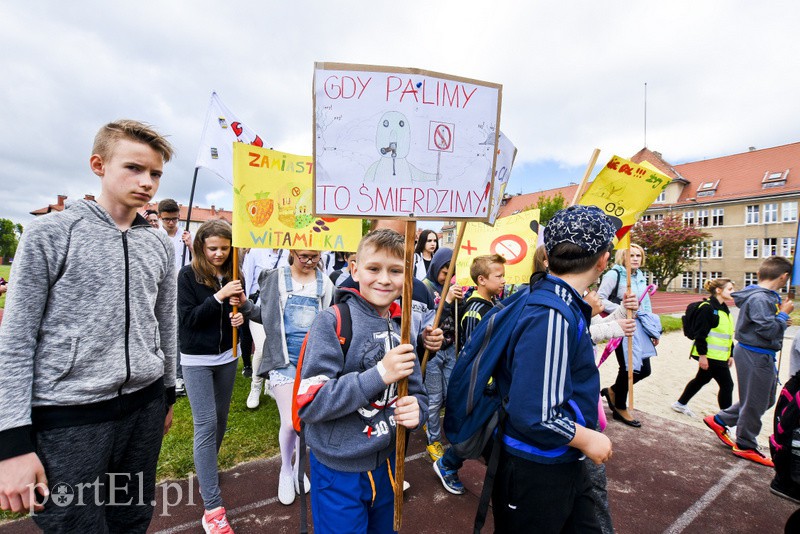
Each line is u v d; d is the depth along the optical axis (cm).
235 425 374
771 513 276
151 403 171
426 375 331
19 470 120
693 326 432
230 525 245
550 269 169
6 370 122
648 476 320
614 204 302
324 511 153
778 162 3597
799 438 210
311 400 142
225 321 257
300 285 280
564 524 161
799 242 346
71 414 136
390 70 145
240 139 330
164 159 164
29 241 130
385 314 173
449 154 153
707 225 3881
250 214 279
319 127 141
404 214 148
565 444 143
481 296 304
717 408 492
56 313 135
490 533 243
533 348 143
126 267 153
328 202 143
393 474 163
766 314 335
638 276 419
